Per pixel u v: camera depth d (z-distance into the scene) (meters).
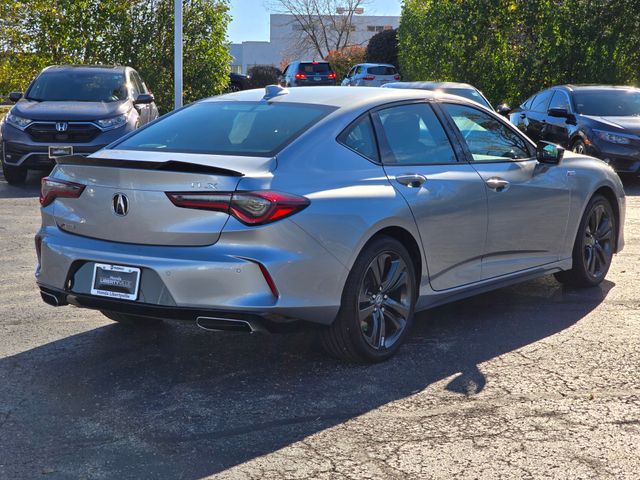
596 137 13.88
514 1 22.67
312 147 4.91
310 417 4.32
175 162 4.51
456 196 5.52
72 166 4.95
